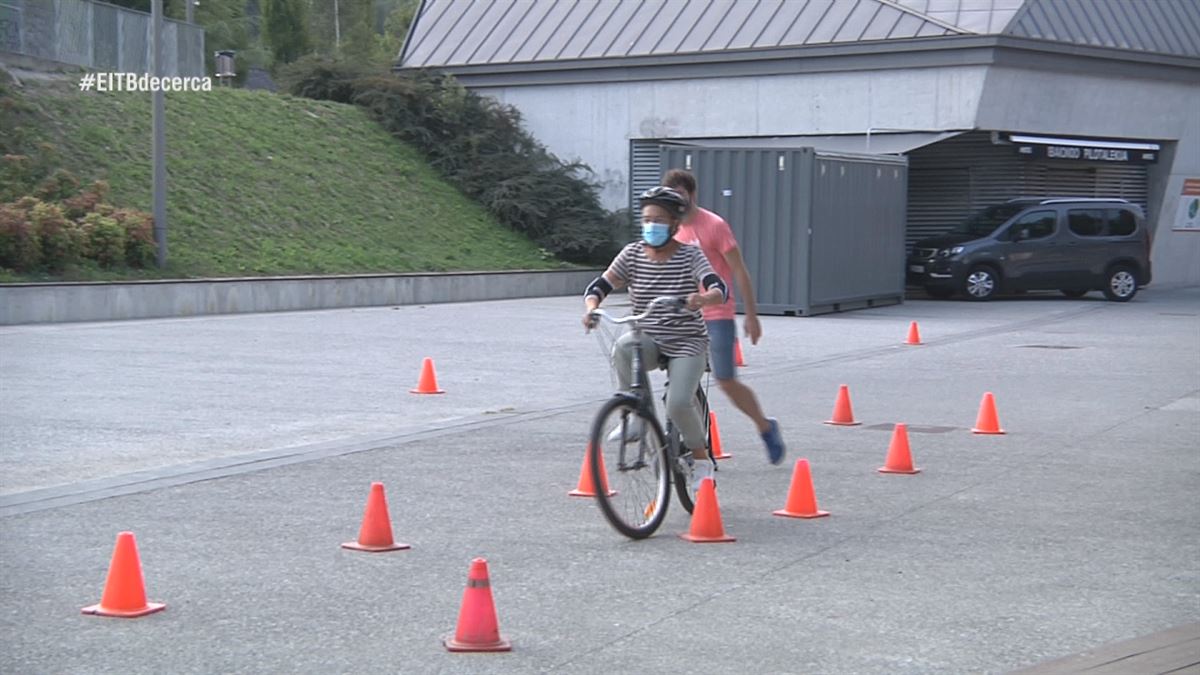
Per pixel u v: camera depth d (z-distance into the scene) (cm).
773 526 957
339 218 3534
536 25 4291
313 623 712
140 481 1083
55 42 3566
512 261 3706
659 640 689
